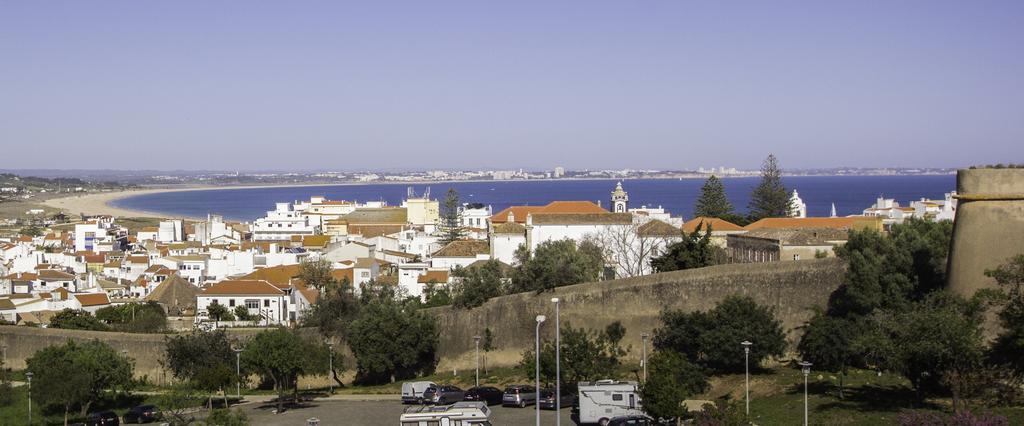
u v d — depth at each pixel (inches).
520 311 3823.8
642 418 2453.2
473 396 3102.9
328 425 2822.3
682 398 2426.2
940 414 2166.6
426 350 3868.1
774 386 2908.5
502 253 6112.2
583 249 5221.5
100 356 3363.7
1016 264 2551.7
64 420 3228.3
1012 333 2469.2
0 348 4281.5
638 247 5511.8
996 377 2391.7
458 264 6186.0
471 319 3905.0
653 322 3587.6
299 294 5511.8
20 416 3302.2
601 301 3690.9
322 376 3937.0
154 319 5187.0
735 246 5226.4
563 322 3725.4
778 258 4586.6
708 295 3531.0
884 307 3068.4
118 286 7106.3
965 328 2357.3
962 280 2888.8
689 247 4215.1
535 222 5718.5
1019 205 2839.6
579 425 2655.0
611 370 3068.4
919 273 3149.6
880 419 2331.4
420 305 4618.6
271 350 3174.2
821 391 2753.4
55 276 7106.3
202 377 3142.2
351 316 4035.4
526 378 3444.9
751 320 3176.7
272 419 2962.6
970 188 2915.8
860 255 3154.5
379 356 3722.9
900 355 2395.4
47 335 4254.4
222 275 7342.5
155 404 3250.5
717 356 3129.9
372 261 6520.7
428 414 2378.2
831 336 2906.0
